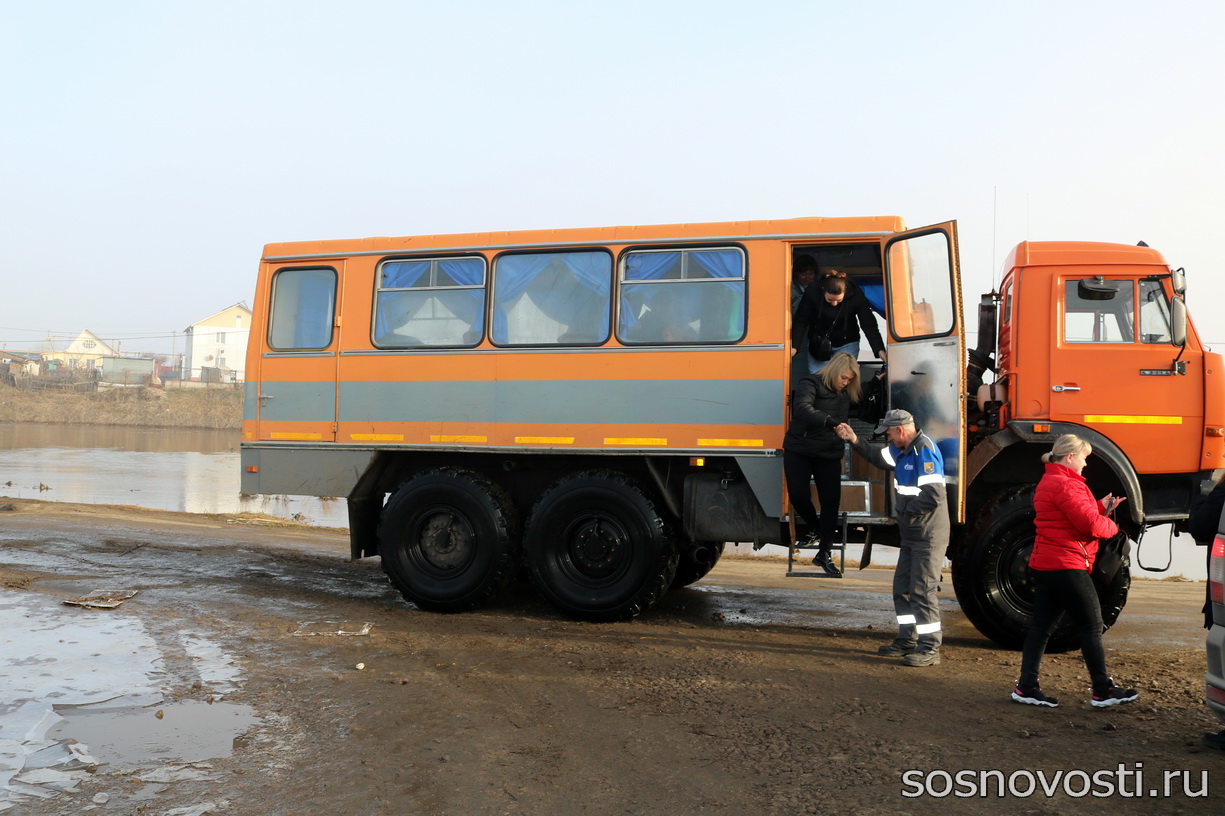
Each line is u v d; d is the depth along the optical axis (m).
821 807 4.20
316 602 8.84
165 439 54.50
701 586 10.76
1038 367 7.42
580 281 8.43
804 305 8.04
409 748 4.90
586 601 8.15
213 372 84.06
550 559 8.26
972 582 7.39
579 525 8.27
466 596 8.41
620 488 8.08
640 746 4.99
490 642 7.35
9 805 4.08
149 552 11.47
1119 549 7.09
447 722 5.33
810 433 7.39
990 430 7.70
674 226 8.24
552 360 8.38
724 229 8.12
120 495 23.80
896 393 7.55
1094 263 7.43
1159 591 11.39
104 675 6.04
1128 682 6.36
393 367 8.80
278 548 12.38
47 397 72.44
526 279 8.57
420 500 8.54
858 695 5.99
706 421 7.99
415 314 8.85
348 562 11.56
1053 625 5.81
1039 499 5.84
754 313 7.96
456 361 8.62
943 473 6.98
